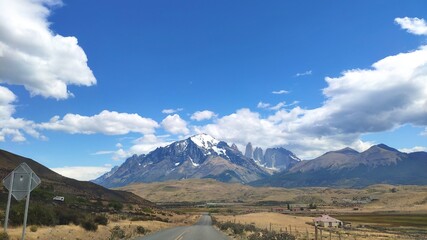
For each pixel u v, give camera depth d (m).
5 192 66.62
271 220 142.88
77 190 168.25
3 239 22.06
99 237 35.88
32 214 32.81
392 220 169.62
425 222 155.25
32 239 26.09
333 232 92.00
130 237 39.47
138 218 82.81
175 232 51.44
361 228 121.75
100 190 195.62
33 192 87.56
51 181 162.38
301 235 69.38
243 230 55.03
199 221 124.12
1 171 127.25
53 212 35.44
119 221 60.59
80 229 35.91
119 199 194.38
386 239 72.19
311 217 187.25
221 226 68.62
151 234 45.78
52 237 28.75
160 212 162.62
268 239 43.78
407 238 77.62
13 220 30.70
